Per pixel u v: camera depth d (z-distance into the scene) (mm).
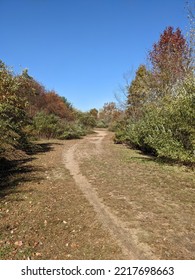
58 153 14984
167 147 10383
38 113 26781
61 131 26797
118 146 19812
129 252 4137
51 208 5977
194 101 9922
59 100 37906
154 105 15102
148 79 18359
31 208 5965
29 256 4078
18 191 7148
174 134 10664
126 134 19281
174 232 4781
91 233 4773
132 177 8852
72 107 46125
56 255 4105
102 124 54625
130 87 21391
